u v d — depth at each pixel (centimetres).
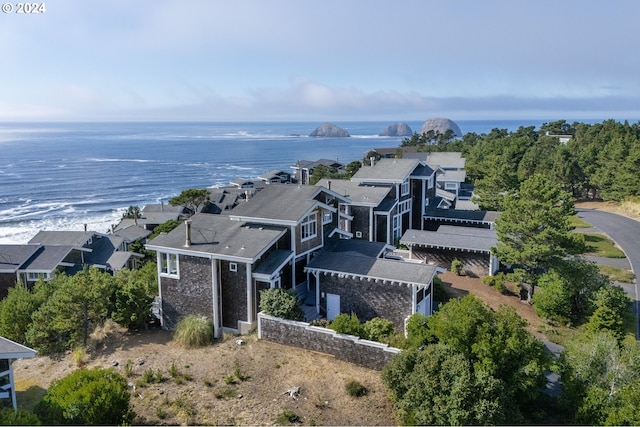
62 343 2948
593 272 3369
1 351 2070
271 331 2730
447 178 7138
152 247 3031
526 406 2167
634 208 6794
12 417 1595
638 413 1834
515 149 9412
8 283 4250
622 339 2845
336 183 5003
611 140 9569
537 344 2148
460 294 3612
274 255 2972
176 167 18312
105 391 1933
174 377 2409
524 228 3500
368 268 2994
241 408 2134
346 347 2494
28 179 14712
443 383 1955
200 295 2941
